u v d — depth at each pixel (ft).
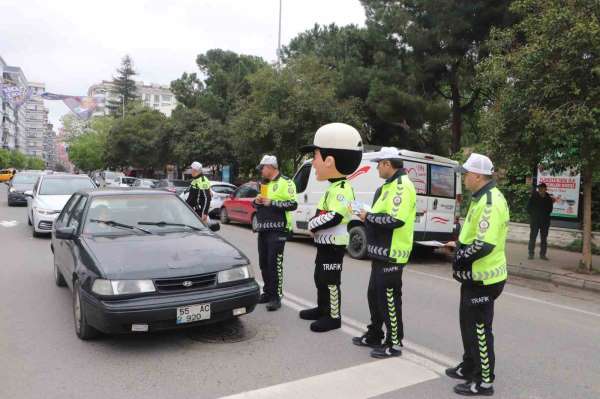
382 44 58.23
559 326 19.25
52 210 36.04
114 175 114.52
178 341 15.38
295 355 14.49
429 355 14.94
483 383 12.25
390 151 14.57
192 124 97.50
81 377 12.64
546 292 26.76
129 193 19.33
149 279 13.83
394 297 14.53
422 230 32.60
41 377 12.62
